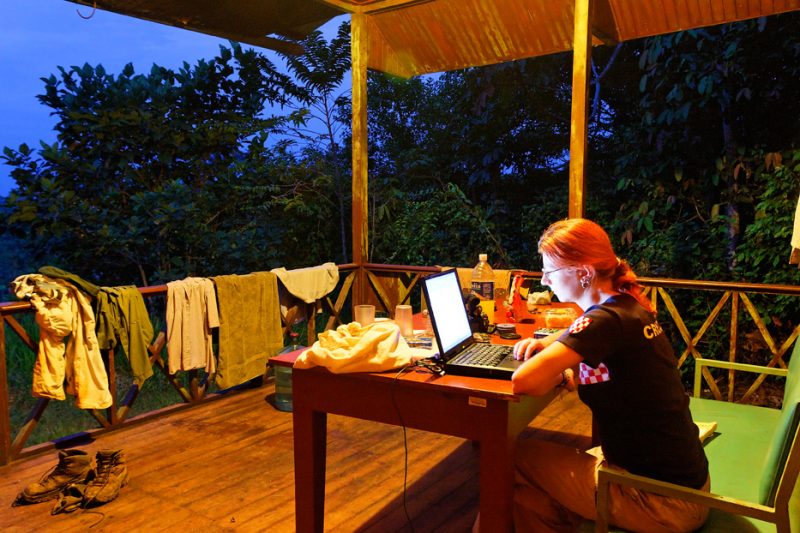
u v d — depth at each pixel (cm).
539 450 199
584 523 183
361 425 378
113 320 356
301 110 782
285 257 802
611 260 184
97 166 693
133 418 386
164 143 721
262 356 436
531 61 798
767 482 166
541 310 325
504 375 199
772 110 602
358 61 514
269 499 284
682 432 171
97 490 281
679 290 609
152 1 436
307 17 511
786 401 210
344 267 516
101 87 722
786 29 572
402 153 884
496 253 800
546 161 845
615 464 177
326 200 819
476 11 513
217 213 734
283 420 392
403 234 806
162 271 665
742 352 591
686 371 611
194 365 395
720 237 622
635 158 676
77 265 666
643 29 480
